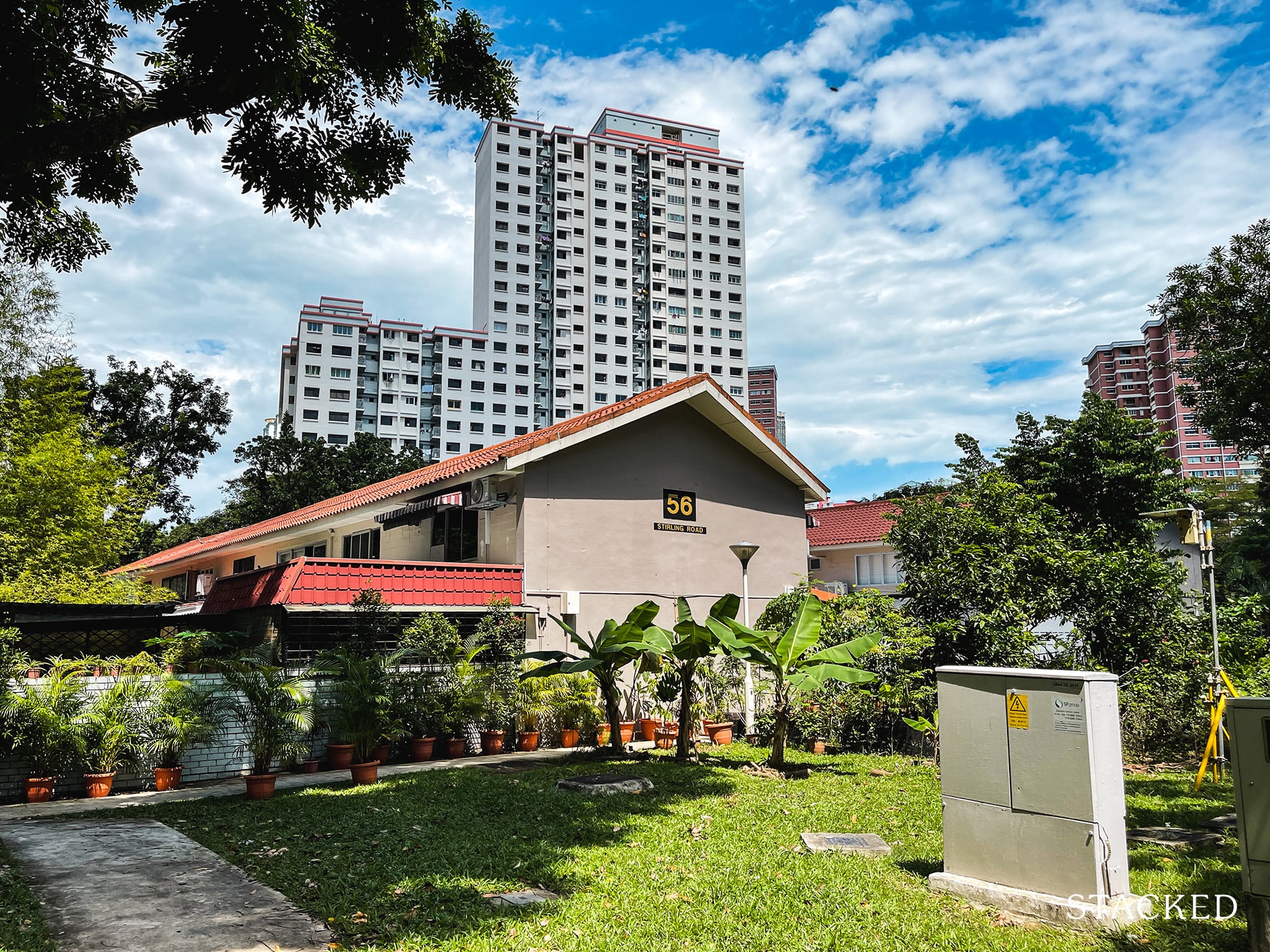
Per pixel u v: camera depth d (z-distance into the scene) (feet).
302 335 317.63
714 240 391.24
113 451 78.33
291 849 24.25
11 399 75.61
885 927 17.92
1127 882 18.38
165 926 17.90
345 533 74.18
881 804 30.91
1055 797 18.62
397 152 32.71
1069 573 46.39
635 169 382.42
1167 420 366.02
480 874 21.44
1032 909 18.42
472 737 47.60
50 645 52.44
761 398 590.14
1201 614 49.21
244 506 148.25
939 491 53.21
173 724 36.42
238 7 24.89
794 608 50.19
